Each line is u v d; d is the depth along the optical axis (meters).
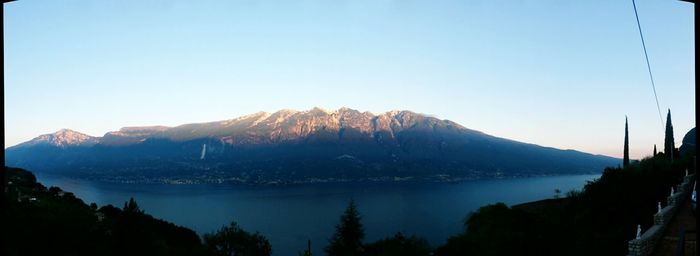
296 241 123.88
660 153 58.06
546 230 29.39
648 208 28.30
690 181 31.78
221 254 58.66
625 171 32.69
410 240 52.94
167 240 57.56
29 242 32.84
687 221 22.25
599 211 30.02
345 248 56.97
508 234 31.72
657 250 17.84
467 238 41.25
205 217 174.25
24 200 42.38
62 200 71.81
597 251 22.48
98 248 39.81
